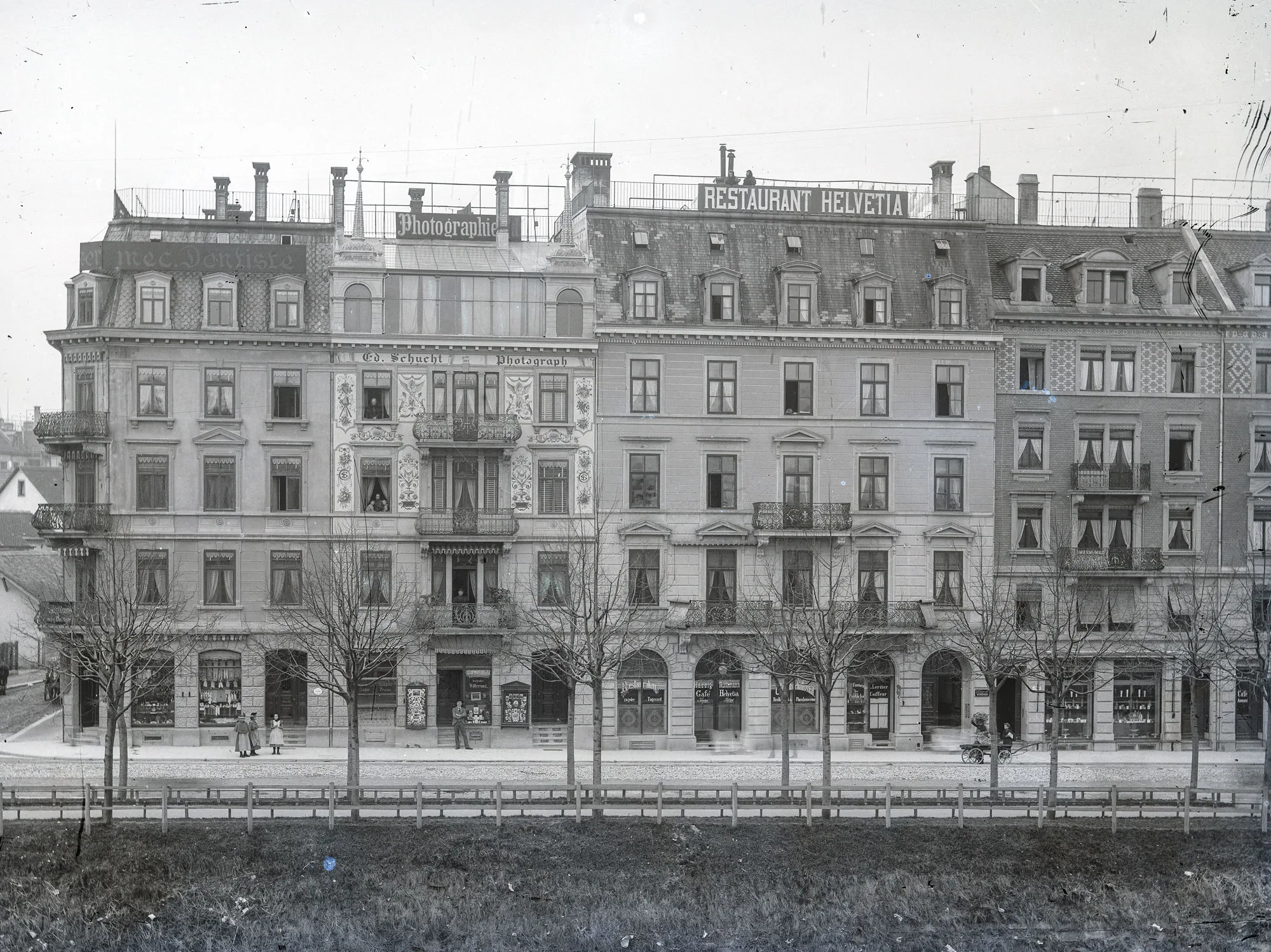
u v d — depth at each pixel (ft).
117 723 180.96
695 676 190.39
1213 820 140.36
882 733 193.36
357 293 188.34
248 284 188.44
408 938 117.19
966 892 125.29
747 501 192.85
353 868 125.08
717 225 199.52
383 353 188.14
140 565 184.44
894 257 200.13
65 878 121.49
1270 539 199.52
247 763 170.09
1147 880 127.95
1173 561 197.26
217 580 185.88
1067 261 202.80
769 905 122.31
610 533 190.08
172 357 185.37
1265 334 199.62
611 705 188.96
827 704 148.15
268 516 186.09
